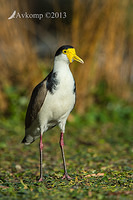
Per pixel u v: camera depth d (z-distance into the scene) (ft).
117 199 19.77
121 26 51.13
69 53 25.75
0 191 22.09
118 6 49.44
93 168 29.48
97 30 46.34
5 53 46.70
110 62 52.34
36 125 27.53
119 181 23.48
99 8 46.50
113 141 41.01
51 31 59.82
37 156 34.83
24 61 46.93
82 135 43.57
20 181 24.93
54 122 27.43
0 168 30.45
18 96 46.85
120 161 32.09
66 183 24.02
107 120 50.21
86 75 47.98
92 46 46.75
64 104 25.85
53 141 40.93
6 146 37.81
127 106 53.52
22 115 46.32
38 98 25.91
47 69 47.44
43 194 21.22
